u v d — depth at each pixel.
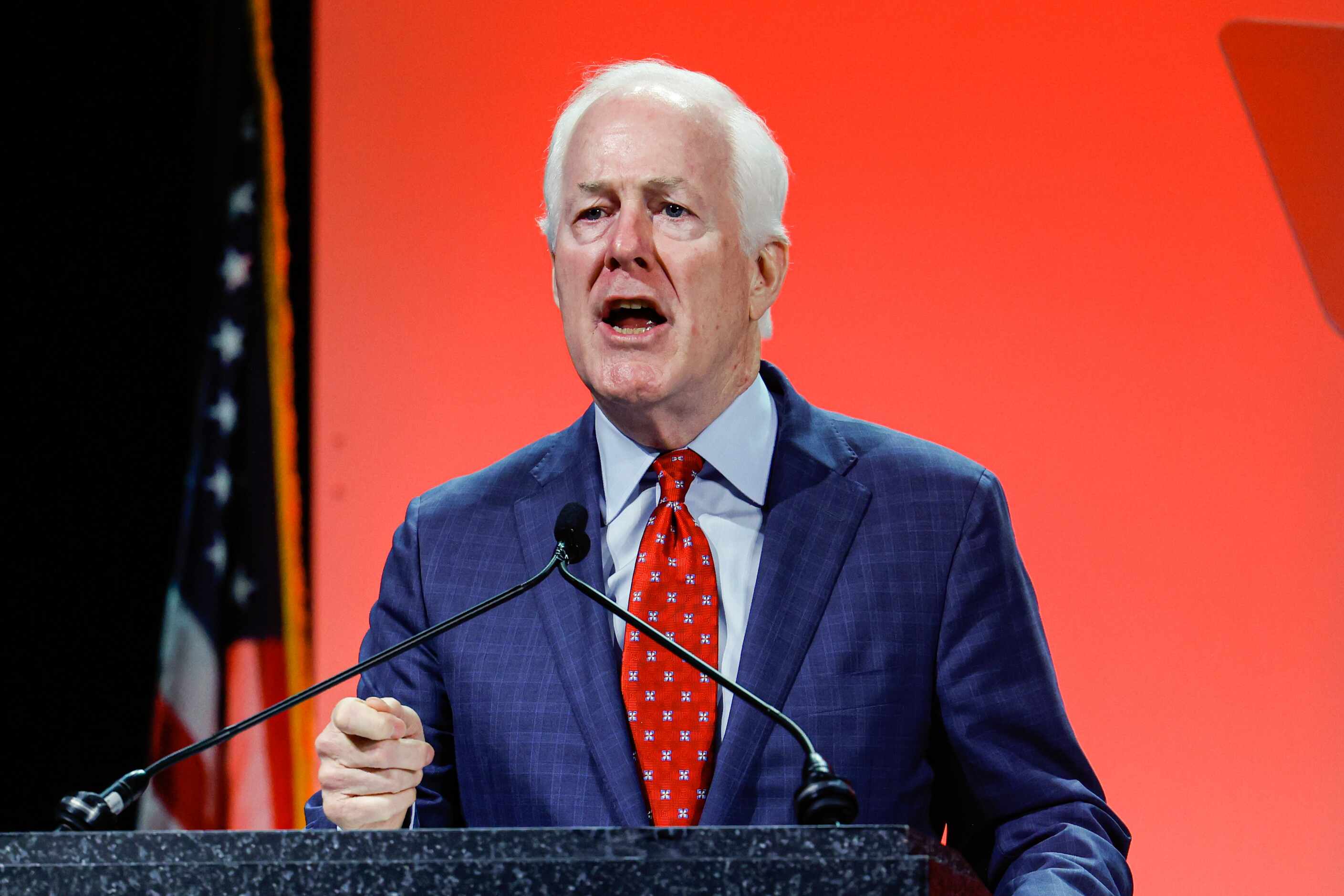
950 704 2.89
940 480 3.09
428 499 3.33
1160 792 5.20
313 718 6.03
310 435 6.11
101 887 1.63
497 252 5.96
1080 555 5.37
